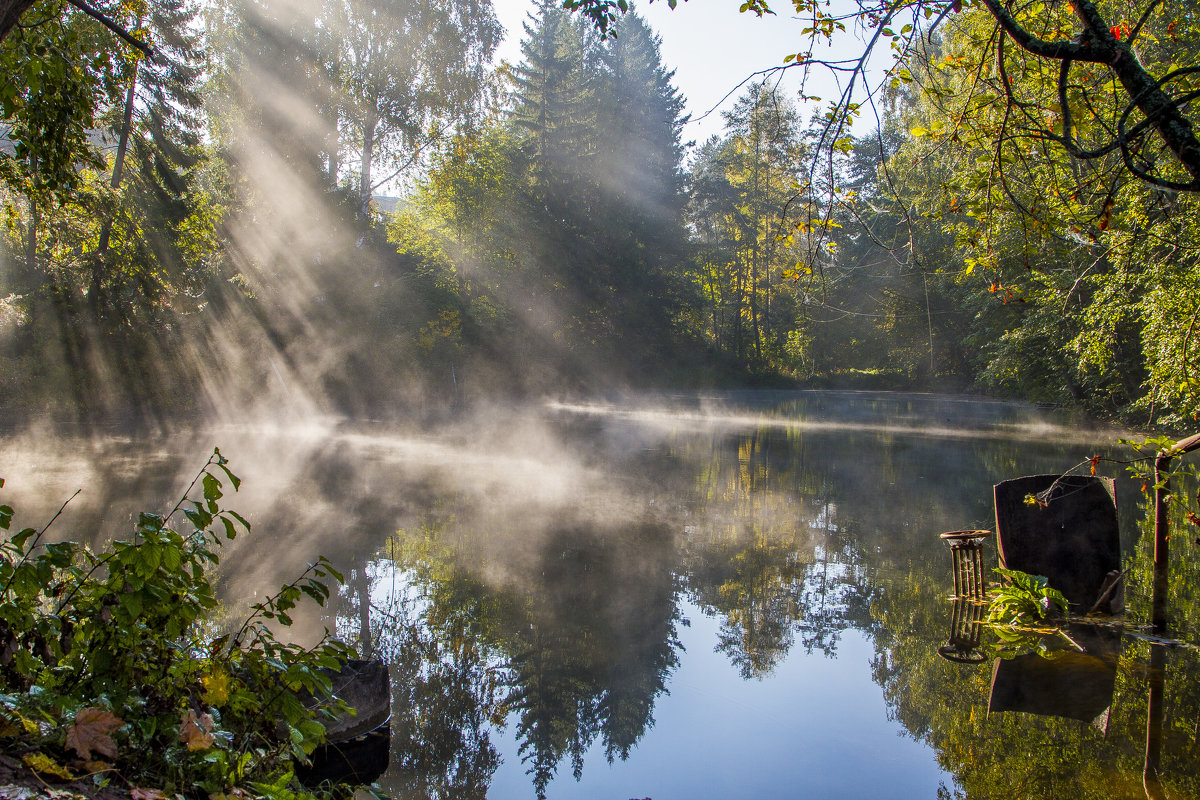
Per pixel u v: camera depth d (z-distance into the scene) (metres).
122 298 24.20
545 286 39.31
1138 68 3.64
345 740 4.36
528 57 41.44
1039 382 26.16
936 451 18.92
